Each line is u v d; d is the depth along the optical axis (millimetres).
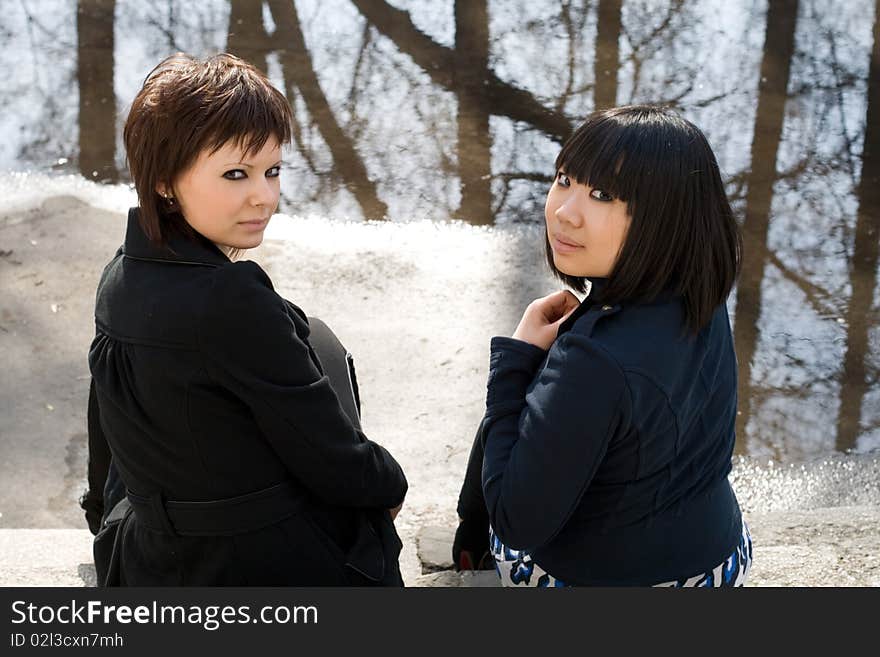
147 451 1922
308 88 7672
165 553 1994
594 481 1917
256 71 1846
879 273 5820
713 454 1990
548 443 1808
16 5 8766
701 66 8195
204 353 1806
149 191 1821
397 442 4535
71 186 6344
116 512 2213
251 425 1903
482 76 7922
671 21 8938
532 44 8461
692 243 1815
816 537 3061
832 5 9234
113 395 1897
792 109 7590
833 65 8242
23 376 4809
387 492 2068
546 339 2014
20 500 4156
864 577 2736
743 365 5117
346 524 2094
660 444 1855
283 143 1867
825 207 6422
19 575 2803
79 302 5312
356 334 5211
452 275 5684
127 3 8938
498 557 2158
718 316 1958
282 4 9000
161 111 1771
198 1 9000
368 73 7906
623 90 7816
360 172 6625
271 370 1842
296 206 6242
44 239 5789
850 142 7164
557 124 7320
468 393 4848
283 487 1972
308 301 5438
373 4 9047
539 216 6238
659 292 1847
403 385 4887
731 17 9031
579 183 1835
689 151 1808
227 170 1800
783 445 4629
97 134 6980
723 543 2023
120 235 5906
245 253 5738
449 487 4293
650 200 1789
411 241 5961
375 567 2062
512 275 5691
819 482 4422
